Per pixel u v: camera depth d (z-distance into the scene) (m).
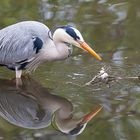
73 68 14.05
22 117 11.66
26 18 17.45
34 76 13.73
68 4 18.78
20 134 10.74
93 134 10.59
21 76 13.88
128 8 18.23
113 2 18.91
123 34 16.16
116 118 11.28
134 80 13.20
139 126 10.88
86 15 17.66
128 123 11.01
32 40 13.59
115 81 13.16
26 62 13.76
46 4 18.78
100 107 11.82
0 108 12.12
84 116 11.47
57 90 12.80
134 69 13.86
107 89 12.73
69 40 13.42
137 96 12.30
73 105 11.99
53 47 13.68
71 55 14.91
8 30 13.98
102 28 16.56
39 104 12.30
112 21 17.11
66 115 11.64
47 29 13.88
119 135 10.49
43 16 17.58
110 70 13.83
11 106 12.26
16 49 13.73
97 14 17.73
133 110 11.63
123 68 13.93
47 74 13.77
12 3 18.97
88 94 12.48
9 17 17.59
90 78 13.36
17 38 13.76
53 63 14.45
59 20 17.16
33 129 10.99
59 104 12.14
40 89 12.98
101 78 13.15
